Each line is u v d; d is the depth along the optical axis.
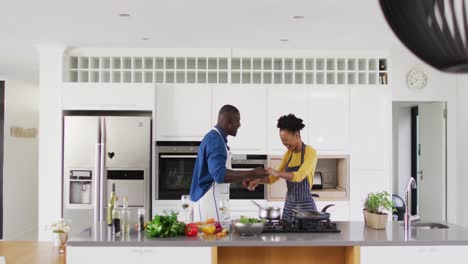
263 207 3.14
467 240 2.72
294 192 3.46
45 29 4.15
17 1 3.30
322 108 5.02
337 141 5.02
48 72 4.93
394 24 0.73
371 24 3.95
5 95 6.79
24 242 3.43
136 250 2.66
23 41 4.66
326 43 4.73
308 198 3.46
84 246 2.66
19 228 7.25
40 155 4.91
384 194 3.10
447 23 0.67
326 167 5.43
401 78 5.34
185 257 2.65
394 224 3.26
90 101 4.92
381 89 5.05
